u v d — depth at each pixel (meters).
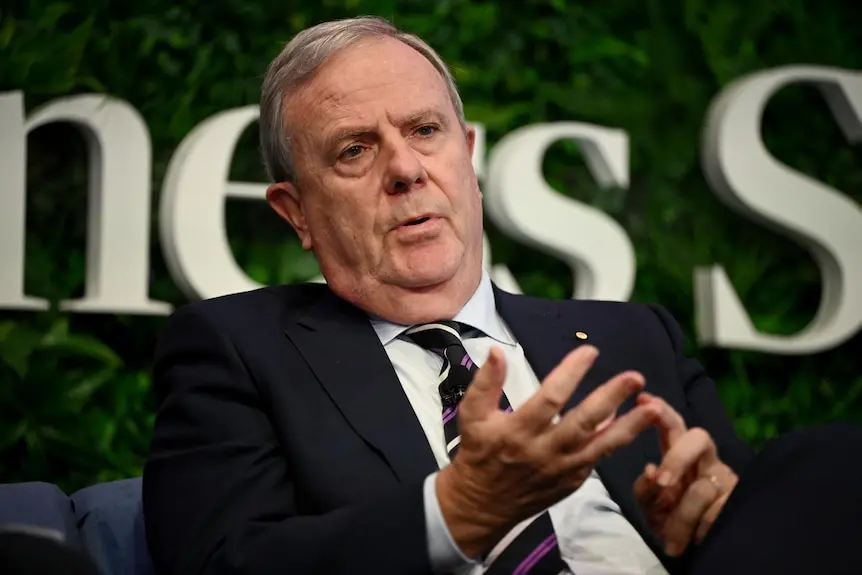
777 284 11.81
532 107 11.01
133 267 9.05
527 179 10.21
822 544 3.83
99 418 9.23
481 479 4.12
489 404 4.01
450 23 10.73
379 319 5.59
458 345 5.36
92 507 5.55
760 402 11.51
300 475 4.91
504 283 10.11
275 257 10.01
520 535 4.77
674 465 4.40
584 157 11.12
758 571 3.84
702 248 11.51
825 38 12.14
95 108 9.08
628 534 5.00
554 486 4.07
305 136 5.57
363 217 5.41
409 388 5.29
